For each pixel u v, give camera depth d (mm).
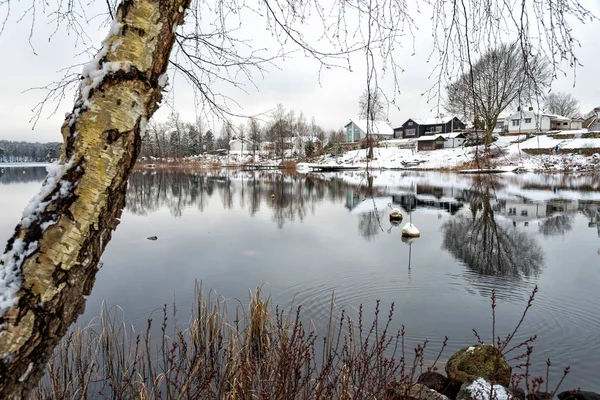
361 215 16891
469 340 5750
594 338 5711
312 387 3604
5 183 33656
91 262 1285
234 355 4180
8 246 1227
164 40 1351
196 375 3891
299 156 55594
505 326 6203
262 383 3676
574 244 11289
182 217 16812
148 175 43250
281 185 31125
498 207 18078
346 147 56000
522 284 8102
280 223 15273
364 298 7410
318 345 5180
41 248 1194
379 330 5984
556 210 16922
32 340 1194
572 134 36906
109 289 7977
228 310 6762
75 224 1217
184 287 8117
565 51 1930
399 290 7781
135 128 1299
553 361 5125
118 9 1324
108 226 1312
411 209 18203
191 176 41844
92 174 1236
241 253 10789
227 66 2479
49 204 1221
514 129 31719
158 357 4863
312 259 10125
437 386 3971
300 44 2289
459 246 11273
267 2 2246
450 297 7410
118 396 3990
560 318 6430
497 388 3895
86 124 1252
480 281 8289
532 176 31422
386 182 30391
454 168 40375
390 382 3459
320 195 24281
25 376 1221
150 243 12031
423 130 56250
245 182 34188
